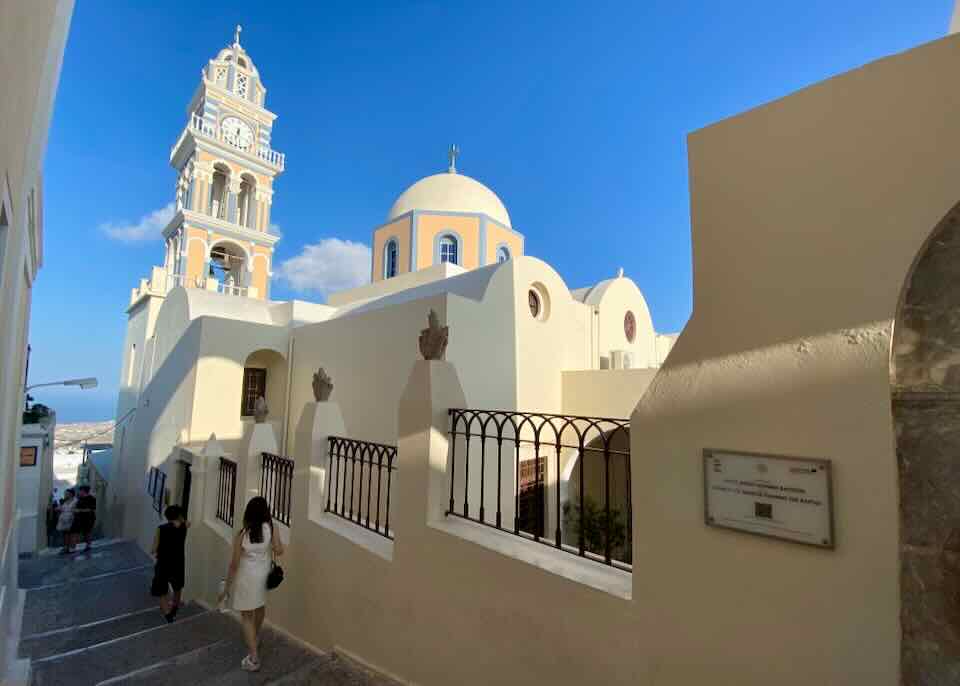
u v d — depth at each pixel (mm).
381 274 18938
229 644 4543
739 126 2426
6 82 2285
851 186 2066
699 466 2324
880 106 2023
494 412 3424
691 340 2451
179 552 6352
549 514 9680
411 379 3838
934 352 1904
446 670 3242
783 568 2053
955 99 1861
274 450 6258
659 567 2383
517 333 9664
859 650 1867
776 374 2160
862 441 1932
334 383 10148
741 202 2375
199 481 7391
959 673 1777
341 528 4410
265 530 4395
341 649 4070
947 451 1868
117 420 18484
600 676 2512
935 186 1879
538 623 2773
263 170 21359
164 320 14109
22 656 5266
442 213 18109
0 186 2377
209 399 10531
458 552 3240
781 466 2094
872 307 1976
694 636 2248
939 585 1842
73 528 11844
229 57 22578
